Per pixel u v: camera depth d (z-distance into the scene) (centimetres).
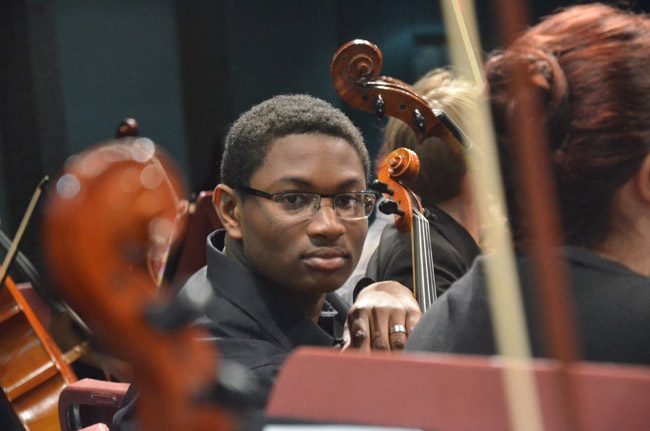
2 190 1477
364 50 504
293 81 1544
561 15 267
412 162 514
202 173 1514
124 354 158
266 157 412
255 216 414
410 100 508
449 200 599
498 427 211
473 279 280
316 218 409
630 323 248
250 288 416
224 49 1509
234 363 391
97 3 1481
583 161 253
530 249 256
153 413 161
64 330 970
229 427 164
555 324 171
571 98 253
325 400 221
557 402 207
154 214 146
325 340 421
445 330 277
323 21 1537
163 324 153
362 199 419
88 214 144
